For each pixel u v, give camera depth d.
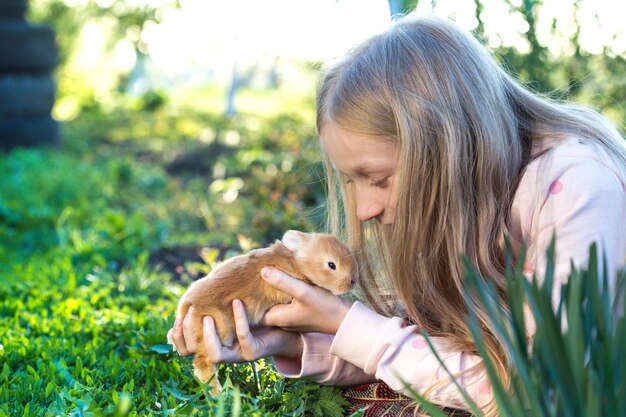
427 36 2.43
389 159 2.31
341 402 2.49
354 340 2.32
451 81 2.33
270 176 8.16
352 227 2.70
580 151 2.30
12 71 12.80
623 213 2.22
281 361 2.59
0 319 3.78
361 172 2.36
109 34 23.41
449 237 2.31
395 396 2.48
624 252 2.21
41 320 3.74
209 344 2.35
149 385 2.80
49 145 13.09
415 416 2.28
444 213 2.31
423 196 2.30
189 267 5.30
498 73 2.51
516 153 2.38
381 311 2.68
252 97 29.03
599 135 2.44
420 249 2.35
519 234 2.36
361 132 2.29
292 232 2.42
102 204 8.44
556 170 2.28
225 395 2.27
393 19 2.96
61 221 7.09
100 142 16.09
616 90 5.81
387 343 2.30
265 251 2.43
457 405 2.25
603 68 5.86
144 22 21.27
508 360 2.10
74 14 22.48
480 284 1.72
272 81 33.56
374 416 2.41
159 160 13.50
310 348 2.47
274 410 2.50
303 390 2.50
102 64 27.08
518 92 2.56
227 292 2.38
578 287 1.63
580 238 2.16
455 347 2.30
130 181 10.45
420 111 2.27
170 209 8.66
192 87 34.75
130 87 30.67
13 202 7.39
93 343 3.39
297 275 2.39
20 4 13.11
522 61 5.59
